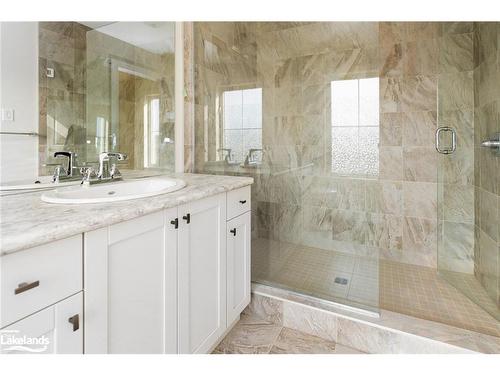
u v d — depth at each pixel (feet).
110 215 2.55
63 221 2.29
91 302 2.45
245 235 5.35
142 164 5.70
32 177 3.92
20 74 3.77
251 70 8.13
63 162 4.31
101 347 2.55
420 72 7.60
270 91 8.50
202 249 4.05
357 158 7.39
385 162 8.09
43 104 4.04
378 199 7.56
